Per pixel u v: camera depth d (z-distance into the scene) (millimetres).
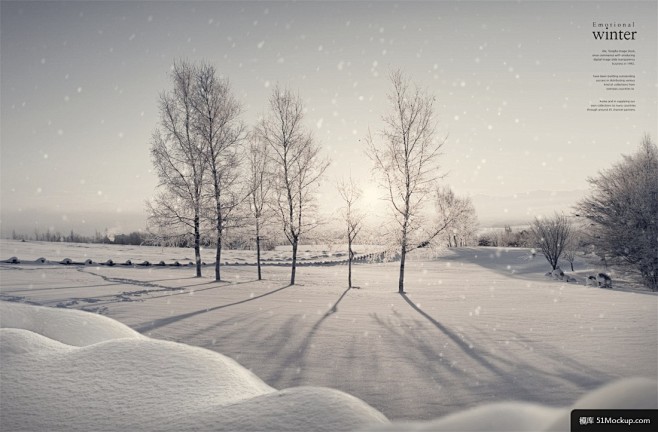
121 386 2408
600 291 22016
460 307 15539
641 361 7234
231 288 21188
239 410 2004
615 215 28109
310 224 25891
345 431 1702
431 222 22219
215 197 25281
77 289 17500
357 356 7902
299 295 19312
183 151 24953
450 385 6102
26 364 2668
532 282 29500
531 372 6715
